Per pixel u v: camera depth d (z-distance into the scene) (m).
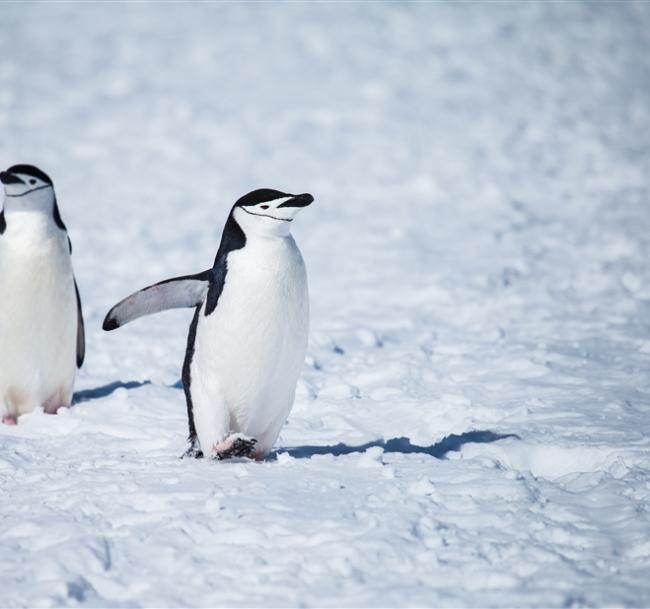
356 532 12.25
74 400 20.27
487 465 15.05
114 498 13.56
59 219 18.69
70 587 11.05
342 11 112.69
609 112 69.38
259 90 78.25
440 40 96.81
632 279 30.62
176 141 62.53
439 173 53.09
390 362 22.69
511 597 10.66
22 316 18.27
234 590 11.02
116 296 31.44
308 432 18.08
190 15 113.12
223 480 14.18
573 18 107.69
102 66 87.56
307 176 53.44
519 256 35.41
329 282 33.22
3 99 73.69
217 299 14.93
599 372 21.72
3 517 13.24
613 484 13.99
